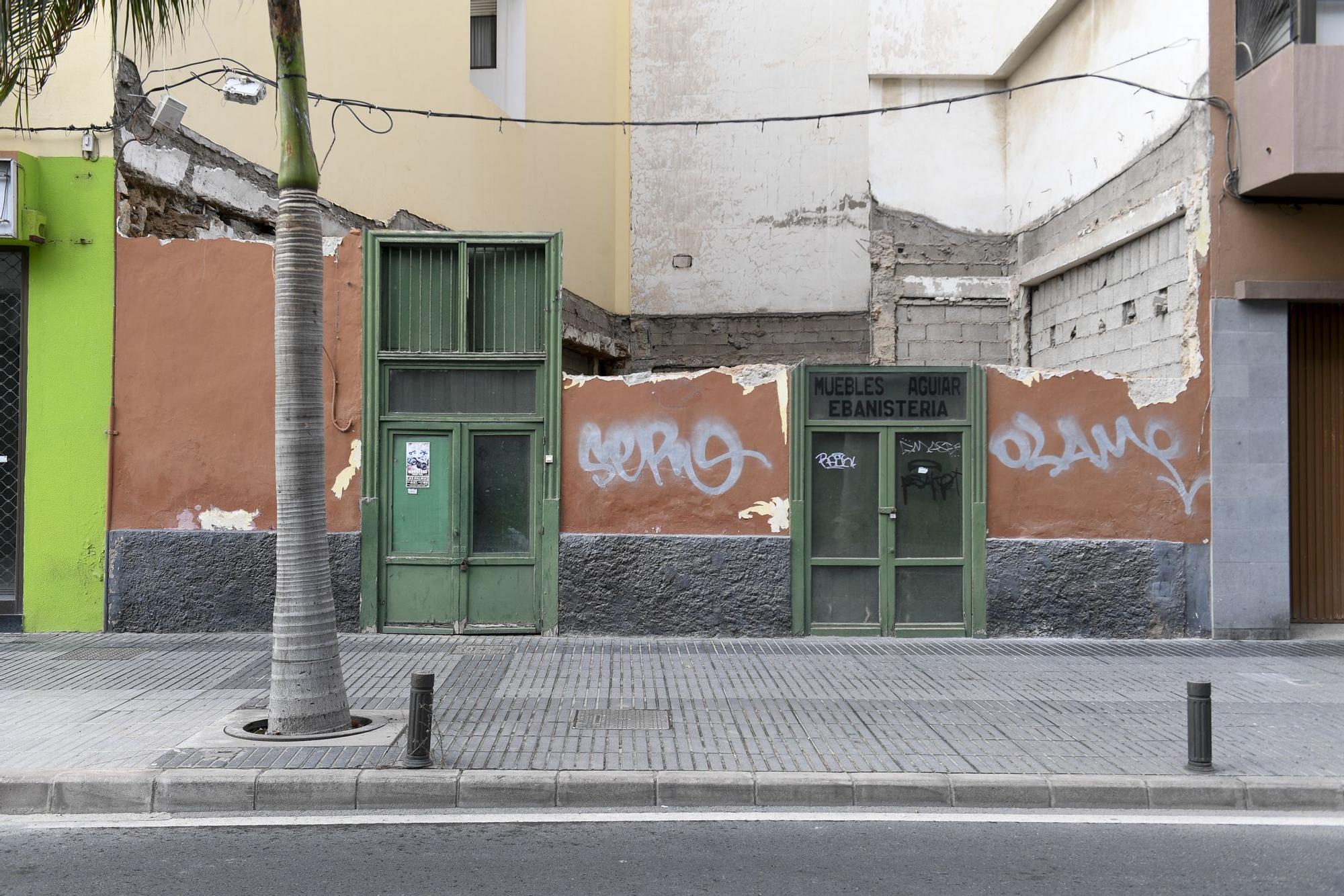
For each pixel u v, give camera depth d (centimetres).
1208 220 1050
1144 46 1168
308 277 697
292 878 486
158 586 1021
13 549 1018
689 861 512
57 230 1006
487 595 1054
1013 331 1573
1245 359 1055
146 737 675
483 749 660
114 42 762
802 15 1709
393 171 1256
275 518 1032
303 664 682
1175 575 1058
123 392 1022
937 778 613
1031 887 483
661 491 1059
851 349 1672
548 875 493
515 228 1495
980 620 1065
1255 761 652
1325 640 1051
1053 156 1419
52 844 532
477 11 1529
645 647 997
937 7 1595
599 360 1700
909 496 1074
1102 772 627
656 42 1738
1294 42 977
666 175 1733
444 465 1058
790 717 749
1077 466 1068
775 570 1057
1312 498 1114
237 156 1105
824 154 1695
